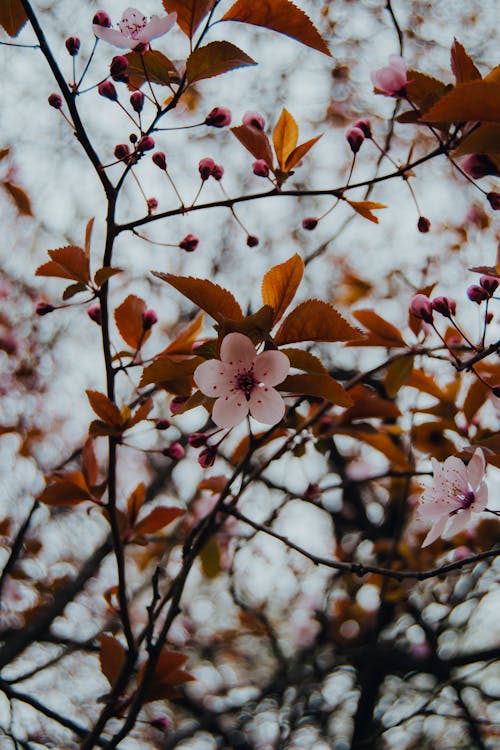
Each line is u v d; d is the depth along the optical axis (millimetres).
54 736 756
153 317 444
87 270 417
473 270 409
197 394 393
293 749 763
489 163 406
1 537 814
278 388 392
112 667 446
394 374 479
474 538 564
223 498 436
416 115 410
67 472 441
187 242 437
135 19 426
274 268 395
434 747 760
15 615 793
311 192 423
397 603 641
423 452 502
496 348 416
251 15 411
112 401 417
